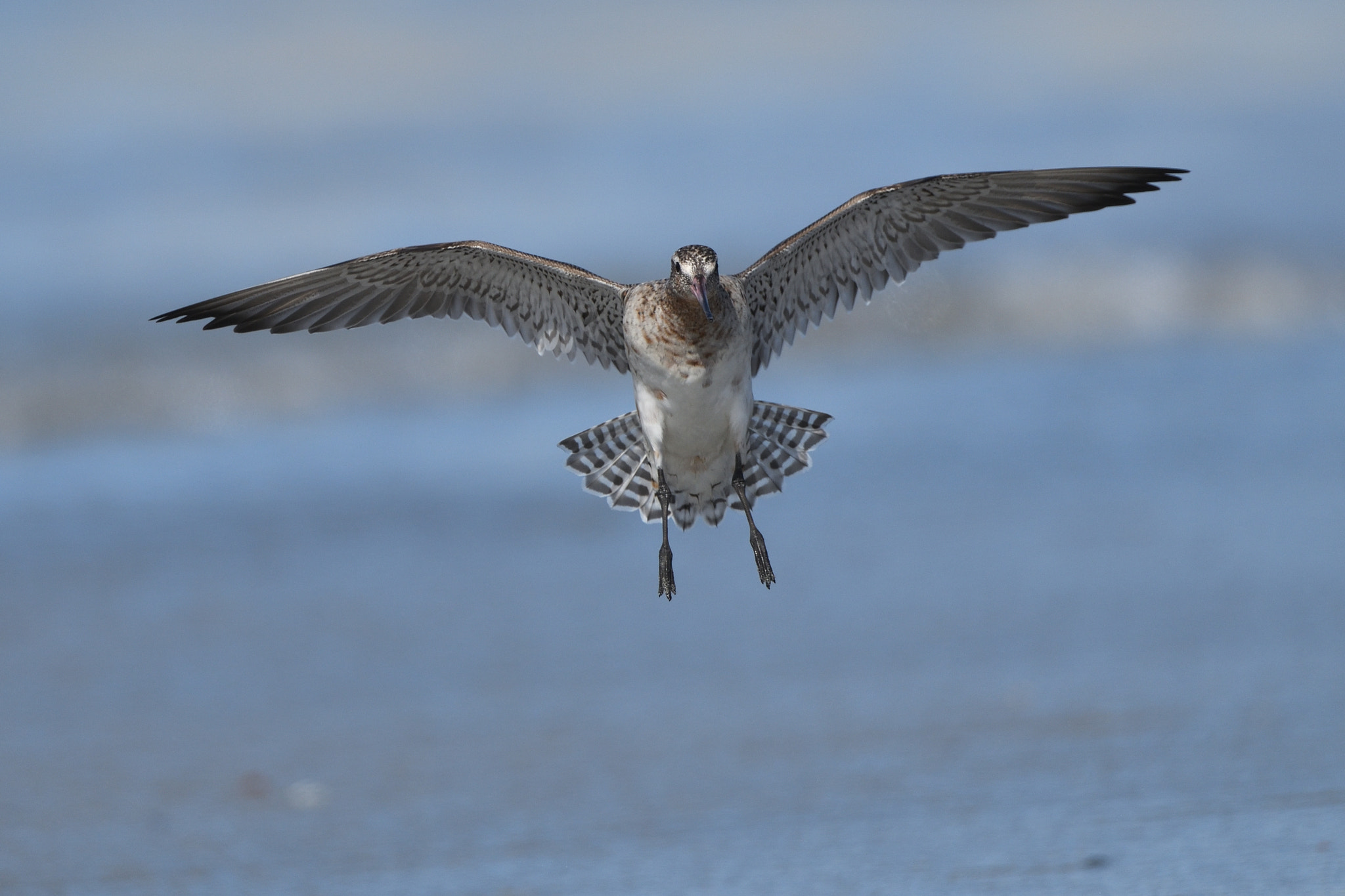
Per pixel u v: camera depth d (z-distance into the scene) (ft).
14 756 37.68
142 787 36.14
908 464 60.13
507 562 51.90
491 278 36.94
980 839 31.63
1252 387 68.74
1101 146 117.19
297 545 53.31
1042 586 47.62
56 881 31.37
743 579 49.90
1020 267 84.99
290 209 98.94
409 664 43.52
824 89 132.98
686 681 41.78
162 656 44.11
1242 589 46.47
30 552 52.21
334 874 31.45
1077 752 36.01
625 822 33.47
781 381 72.33
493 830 33.37
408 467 61.62
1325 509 53.21
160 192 102.27
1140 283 82.94
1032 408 67.00
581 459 37.22
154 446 64.90
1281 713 37.81
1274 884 28.86
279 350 72.33
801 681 41.39
